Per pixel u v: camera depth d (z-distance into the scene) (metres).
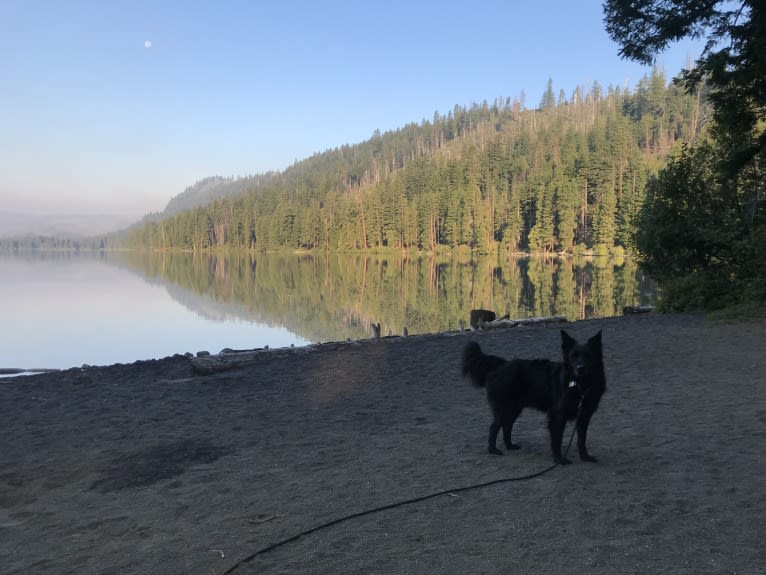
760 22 13.38
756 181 18.27
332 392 9.36
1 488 5.48
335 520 4.15
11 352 19.91
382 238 135.50
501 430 6.67
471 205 115.38
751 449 5.44
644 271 20.86
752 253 16.70
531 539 3.71
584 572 3.25
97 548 3.98
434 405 8.20
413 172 160.38
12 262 106.69
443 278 56.41
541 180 111.88
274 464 5.74
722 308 16.97
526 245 113.38
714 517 3.96
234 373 11.39
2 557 3.91
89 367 12.51
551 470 5.13
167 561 3.68
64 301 36.12
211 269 83.12
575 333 14.43
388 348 13.43
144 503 4.84
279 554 3.66
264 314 31.28
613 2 14.67
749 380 8.50
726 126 16.81
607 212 92.38
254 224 175.38
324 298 39.47
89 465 6.07
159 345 21.66
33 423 8.07
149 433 7.29
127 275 66.25
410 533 3.88
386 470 5.33
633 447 5.73
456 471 5.21
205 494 4.96
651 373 9.47
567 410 5.12
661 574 3.20
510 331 15.61
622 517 4.02
